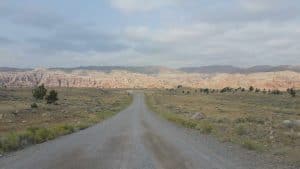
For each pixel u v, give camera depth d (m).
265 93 184.88
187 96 192.62
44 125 36.41
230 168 12.92
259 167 13.27
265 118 45.75
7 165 14.05
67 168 13.19
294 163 14.16
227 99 161.25
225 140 22.67
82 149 19.08
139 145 20.59
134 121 45.91
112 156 16.22
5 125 37.28
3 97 119.81
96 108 82.50
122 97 184.12
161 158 15.40
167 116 52.50
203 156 16.00
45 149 19.34
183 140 23.25
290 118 51.28
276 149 17.95
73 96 164.88
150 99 164.75
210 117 48.78
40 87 106.62
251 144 18.89
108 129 33.53
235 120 40.50
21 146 20.84
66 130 30.86
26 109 66.31
